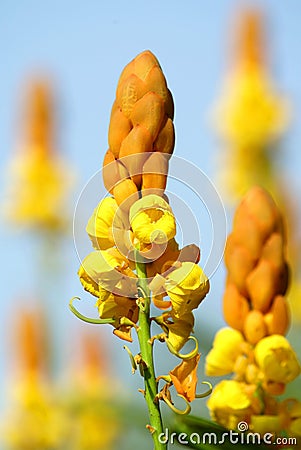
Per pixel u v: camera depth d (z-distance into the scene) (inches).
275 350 40.8
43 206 108.1
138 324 35.6
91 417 77.5
